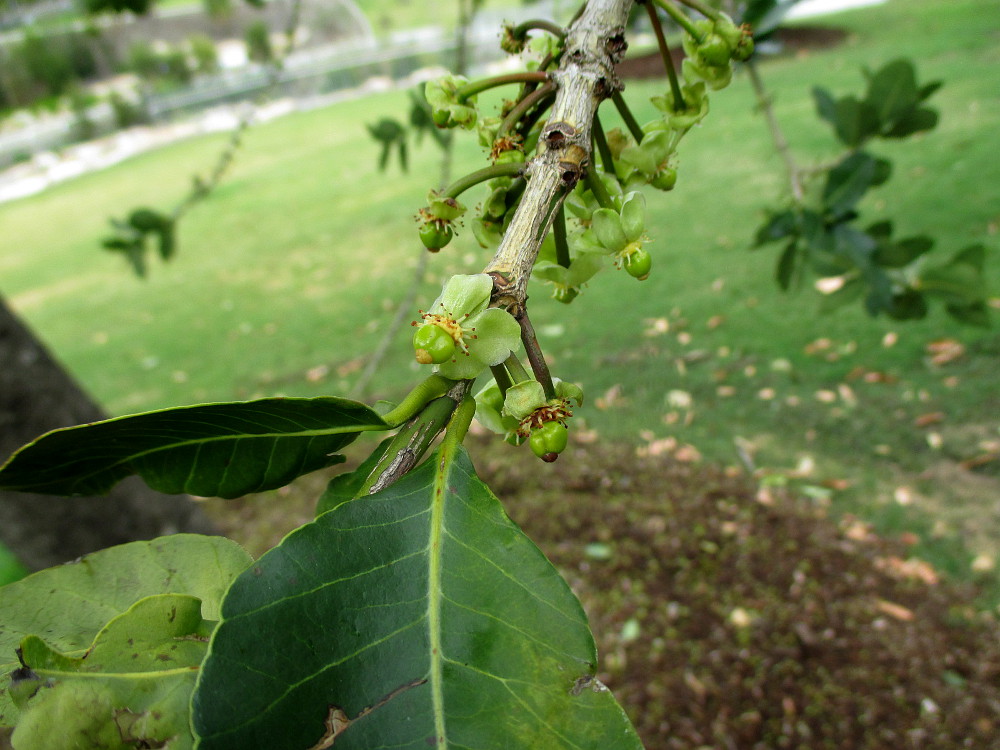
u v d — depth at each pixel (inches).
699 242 262.4
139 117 823.1
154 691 25.1
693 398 184.5
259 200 469.7
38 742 23.9
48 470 27.4
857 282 95.0
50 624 28.7
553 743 22.6
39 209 610.9
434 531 25.6
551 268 34.9
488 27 774.5
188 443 27.8
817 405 174.1
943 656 120.1
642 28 133.3
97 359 287.4
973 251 89.1
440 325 26.3
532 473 171.3
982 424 158.4
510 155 34.2
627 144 40.1
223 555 30.8
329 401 25.4
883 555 138.0
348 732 22.6
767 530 147.3
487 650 23.8
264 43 274.8
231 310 309.1
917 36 477.4
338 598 24.2
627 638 132.4
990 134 291.9
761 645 127.3
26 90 767.1
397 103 703.1
